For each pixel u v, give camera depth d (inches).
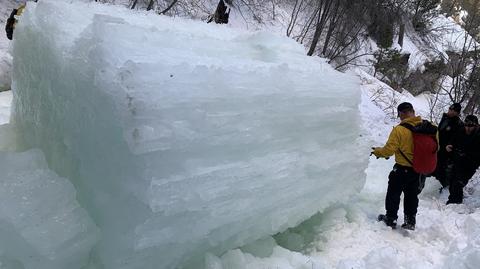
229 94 112.4
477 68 550.6
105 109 96.7
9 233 98.7
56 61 117.0
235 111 114.9
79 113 107.0
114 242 99.3
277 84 130.3
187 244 110.3
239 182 117.0
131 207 96.7
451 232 196.7
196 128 103.3
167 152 97.9
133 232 95.3
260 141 124.3
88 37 104.7
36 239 95.5
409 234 193.0
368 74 710.5
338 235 179.5
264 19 699.4
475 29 655.1
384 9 805.2
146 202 93.5
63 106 114.5
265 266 134.8
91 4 154.3
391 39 813.2
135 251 96.6
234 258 128.9
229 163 115.3
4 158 111.9
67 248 98.3
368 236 183.5
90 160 105.6
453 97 625.6
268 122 127.5
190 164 104.2
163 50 107.8
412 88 804.6
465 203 266.7
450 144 265.4
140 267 100.4
